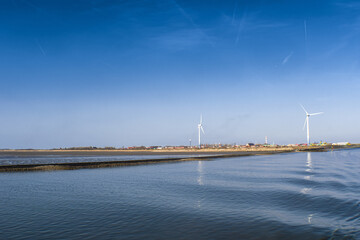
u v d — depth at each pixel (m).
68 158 82.06
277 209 14.61
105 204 16.19
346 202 16.05
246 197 18.16
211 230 11.01
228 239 9.94
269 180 27.02
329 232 10.66
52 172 37.56
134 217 13.12
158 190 21.48
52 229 11.30
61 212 14.23
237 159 74.00
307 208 14.74
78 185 24.61
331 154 100.56
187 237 10.18
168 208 15.03
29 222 12.34
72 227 11.54
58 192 20.67
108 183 25.91
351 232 10.63
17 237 10.29
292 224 11.77
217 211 14.24
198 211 14.29
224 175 32.53
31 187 23.38
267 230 10.96
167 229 11.19
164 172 37.34
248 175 32.12
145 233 10.68
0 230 11.16
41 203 16.58
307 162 55.69
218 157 86.25
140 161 59.81
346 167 41.38
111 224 11.96
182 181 27.16
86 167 45.97
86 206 15.66
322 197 17.62
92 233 10.73
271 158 77.19
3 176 32.34
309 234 10.44
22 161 63.81
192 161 65.94
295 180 26.55
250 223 11.98
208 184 24.73
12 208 15.23
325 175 30.55
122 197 18.47
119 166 49.59
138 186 23.75
